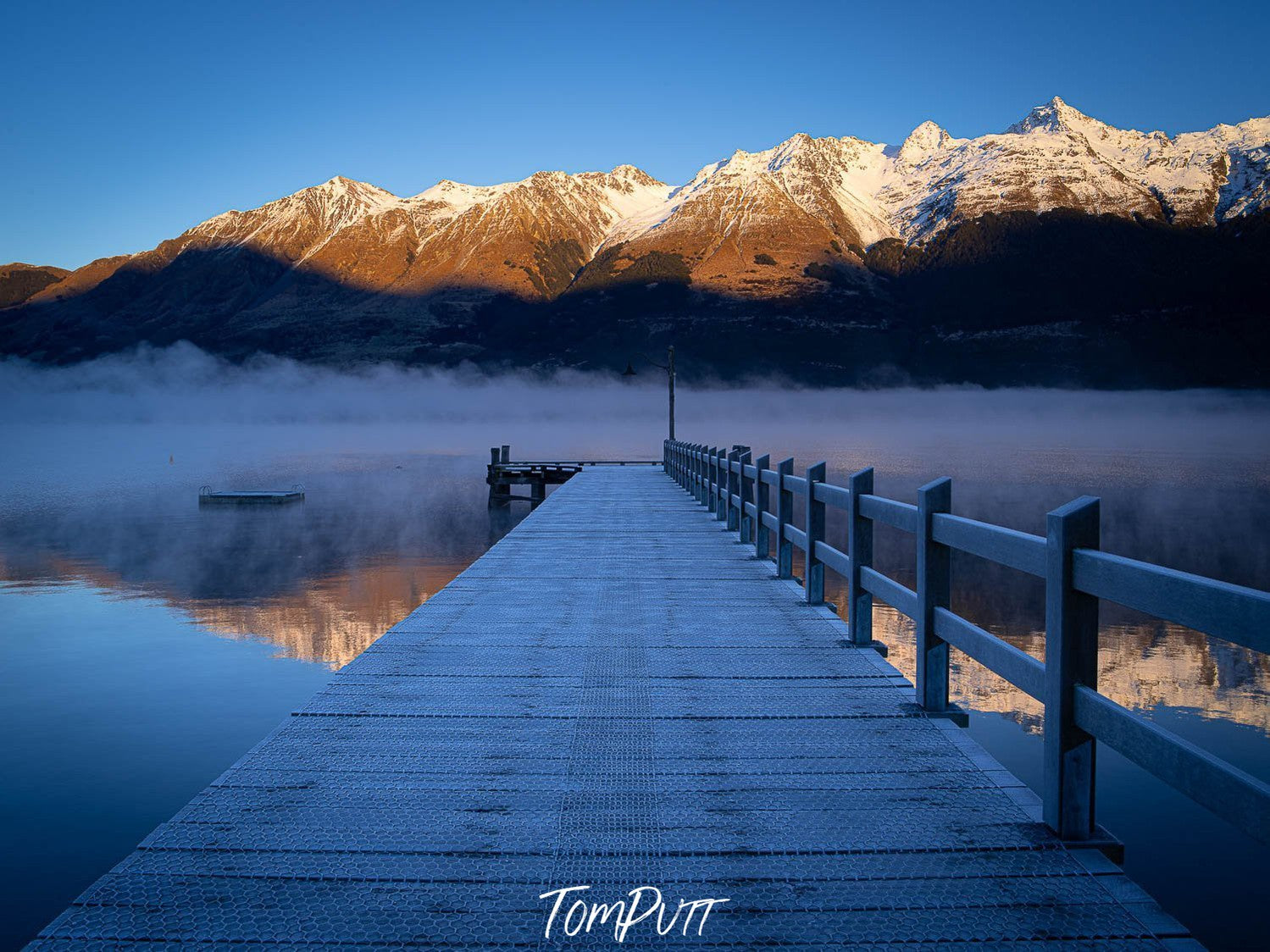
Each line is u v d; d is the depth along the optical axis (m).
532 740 4.32
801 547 8.29
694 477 20.38
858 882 2.95
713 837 3.27
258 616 24.50
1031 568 3.46
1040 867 3.03
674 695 5.07
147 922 2.71
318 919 2.73
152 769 11.20
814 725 4.54
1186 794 2.49
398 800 3.60
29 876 7.80
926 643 4.71
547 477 48.84
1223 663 18.11
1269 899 7.56
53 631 22.31
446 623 7.03
